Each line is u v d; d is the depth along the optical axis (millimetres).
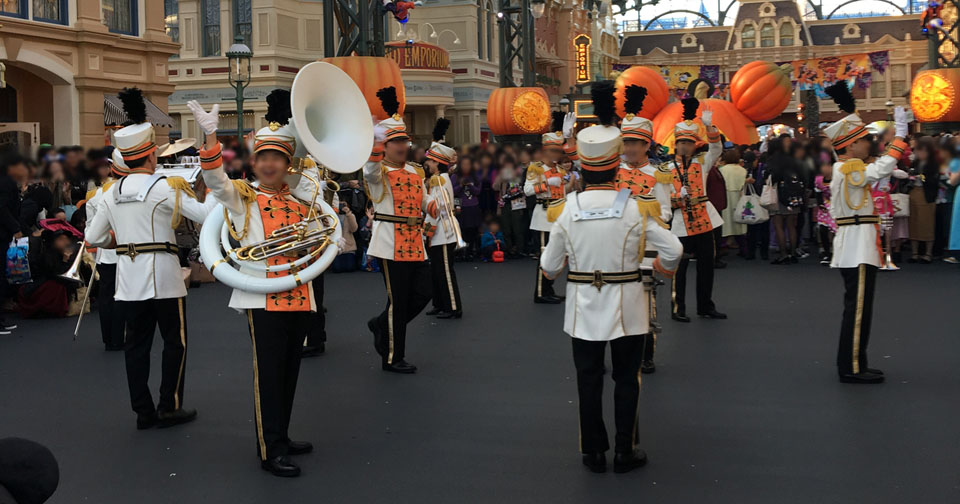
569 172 12844
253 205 5363
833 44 69062
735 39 70500
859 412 6258
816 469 5141
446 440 5789
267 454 5238
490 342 8852
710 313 9930
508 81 22453
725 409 6379
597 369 5188
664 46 72625
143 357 6113
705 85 21234
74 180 11883
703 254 9805
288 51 30625
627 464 5160
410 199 7688
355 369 7805
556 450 5570
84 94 19250
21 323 10430
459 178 16188
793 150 14617
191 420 6328
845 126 7066
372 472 5223
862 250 6953
